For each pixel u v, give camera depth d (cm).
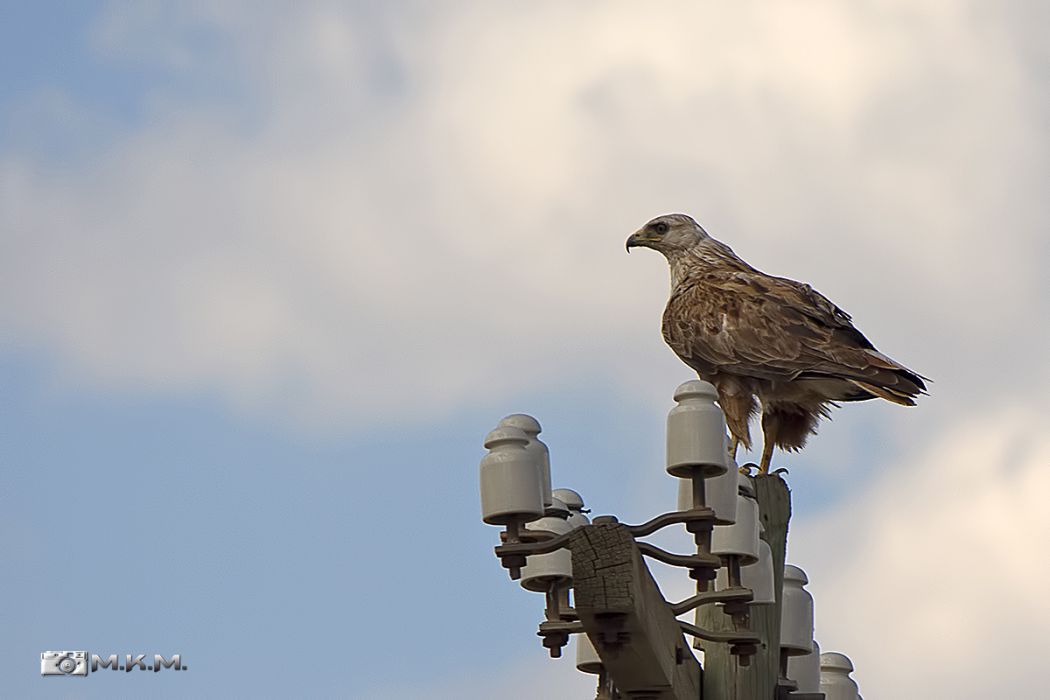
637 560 934
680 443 983
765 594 1141
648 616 950
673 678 1033
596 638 941
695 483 987
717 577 1084
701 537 977
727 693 1180
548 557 995
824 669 1402
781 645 1227
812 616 1249
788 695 1216
